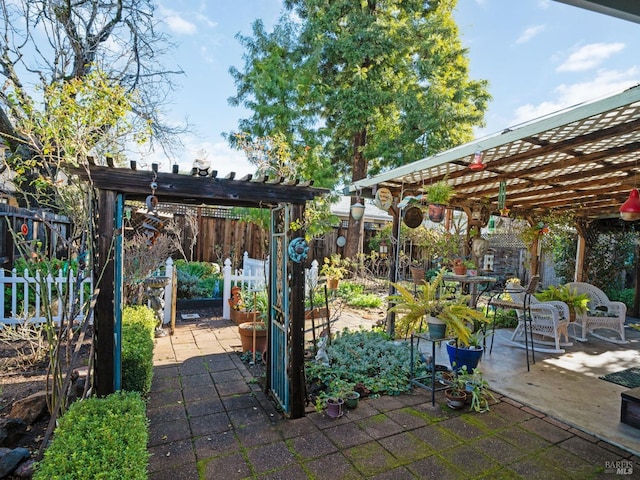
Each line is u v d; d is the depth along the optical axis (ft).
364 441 8.56
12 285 14.78
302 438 8.65
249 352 14.64
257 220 27.35
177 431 8.89
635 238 24.94
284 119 28.22
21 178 8.39
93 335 8.00
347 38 31.63
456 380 10.97
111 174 7.93
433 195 13.78
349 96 32.04
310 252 38.58
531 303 15.61
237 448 8.21
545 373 13.06
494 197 19.61
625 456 8.10
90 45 19.60
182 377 12.36
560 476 7.39
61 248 19.49
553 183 14.35
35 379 11.09
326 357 12.67
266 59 30.07
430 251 28.04
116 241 8.33
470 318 11.12
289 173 18.15
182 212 31.83
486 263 17.81
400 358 13.24
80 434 5.70
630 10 4.41
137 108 17.70
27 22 16.02
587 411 10.15
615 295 25.82
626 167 12.05
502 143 9.77
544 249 27.09
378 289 31.65
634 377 12.72
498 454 8.11
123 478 4.81
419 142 33.91
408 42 33.42
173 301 17.66
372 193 16.75
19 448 7.29
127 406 6.77
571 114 7.96
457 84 36.24
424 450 8.22
